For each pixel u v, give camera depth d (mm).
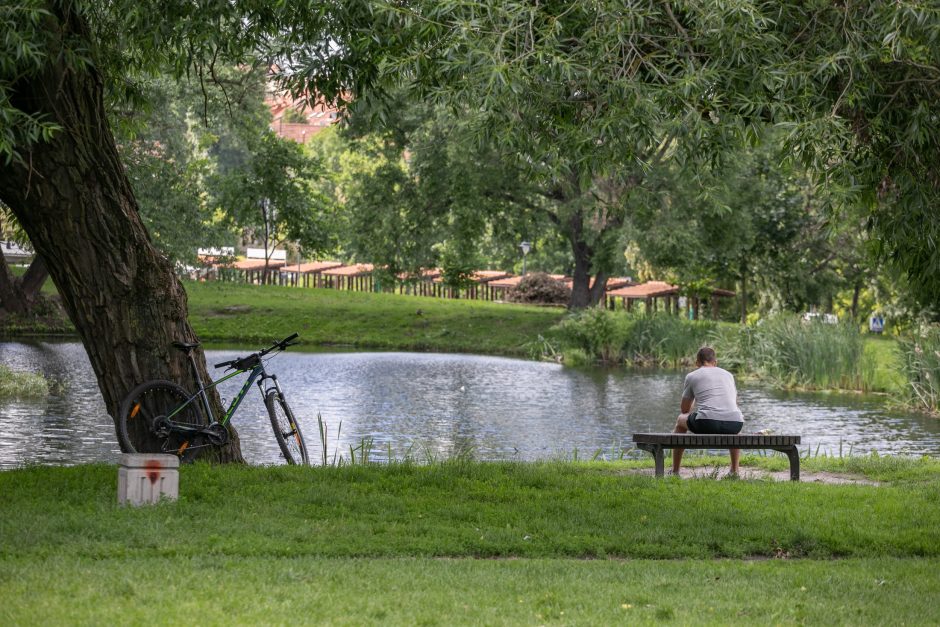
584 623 7023
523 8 10250
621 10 10570
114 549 8703
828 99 11047
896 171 11492
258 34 13172
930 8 10102
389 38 11531
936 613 7691
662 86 10602
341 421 26188
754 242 54094
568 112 11555
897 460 16109
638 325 46844
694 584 8406
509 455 21656
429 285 77438
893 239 11867
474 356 48438
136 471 10469
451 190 48219
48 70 12273
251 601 7203
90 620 6539
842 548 10156
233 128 42656
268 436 22984
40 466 13289
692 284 59250
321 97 12969
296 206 45875
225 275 69500
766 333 41938
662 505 11664
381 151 51531
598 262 50094
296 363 41438
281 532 9680
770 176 55344
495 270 90625
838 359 37094
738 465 14820
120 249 13328
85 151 12898
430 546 9484
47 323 47375
